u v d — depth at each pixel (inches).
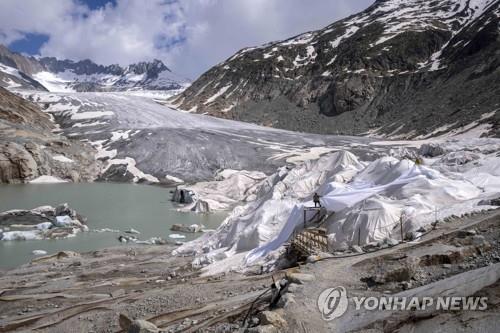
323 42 6943.9
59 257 1229.7
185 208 2150.6
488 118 3720.5
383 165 1149.1
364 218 812.6
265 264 837.2
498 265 424.2
